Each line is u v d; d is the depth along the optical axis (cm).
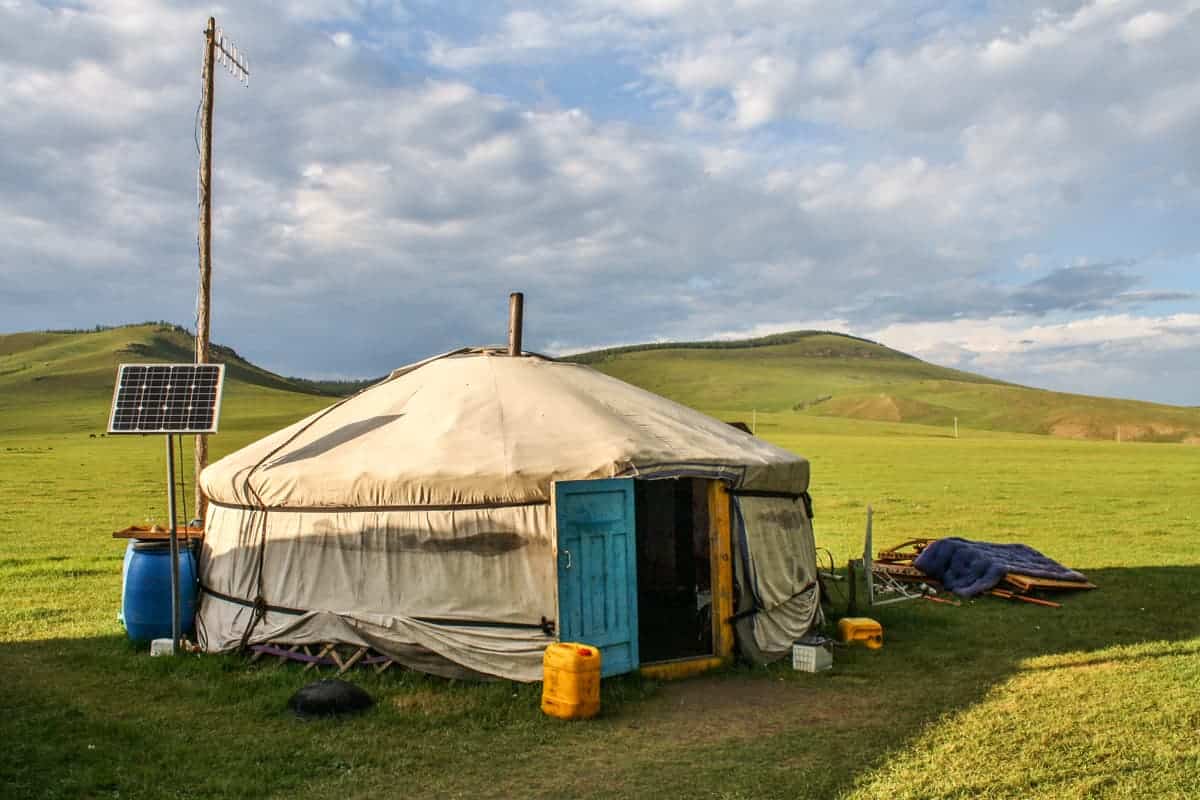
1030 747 691
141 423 916
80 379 12962
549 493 883
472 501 895
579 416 988
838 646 1041
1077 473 3928
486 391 1042
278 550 967
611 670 881
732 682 899
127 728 734
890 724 756
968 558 1421
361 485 916
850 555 1803
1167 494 3041
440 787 625
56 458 4478
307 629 926
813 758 675
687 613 1223
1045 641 1070
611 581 889
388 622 895
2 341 19488
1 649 1016
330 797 609
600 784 627
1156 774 635
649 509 1416
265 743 708
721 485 977
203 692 842
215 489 1036
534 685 857
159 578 1020
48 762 659
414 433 982
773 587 1012
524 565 885
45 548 1878
